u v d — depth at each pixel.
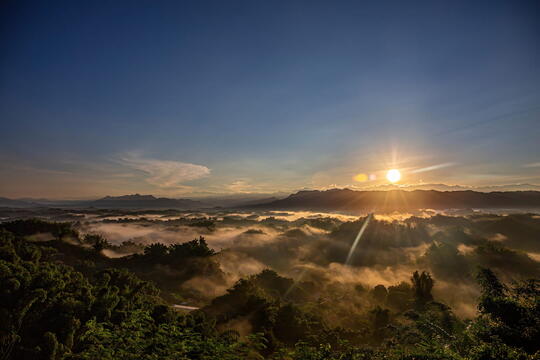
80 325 10.36
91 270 38.34
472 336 8.27
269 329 22.08
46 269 13.27
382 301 47.00
